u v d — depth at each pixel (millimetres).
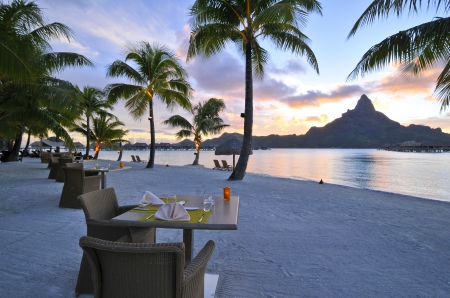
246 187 8305
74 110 9477
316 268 2785
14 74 5945
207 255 1631
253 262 2912
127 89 13727
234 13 9492
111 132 26000
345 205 5988
